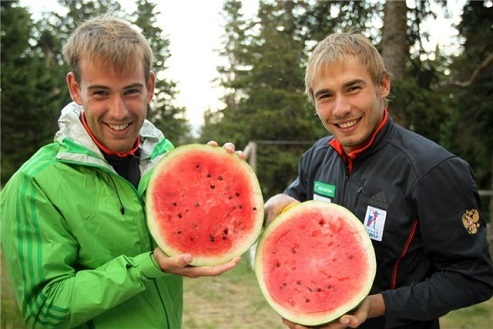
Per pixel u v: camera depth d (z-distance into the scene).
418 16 8.35
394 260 2.01
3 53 20.14
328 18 9.38
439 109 8.73
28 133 21.34
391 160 2.01
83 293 1.70
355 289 1.86
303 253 1.98
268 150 19.84
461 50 11.98
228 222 2.02
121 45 1.76
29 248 1.73
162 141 2.25
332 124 2.04
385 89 2.12
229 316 5.90
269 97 20.83
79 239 1.79
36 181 1.76
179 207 1.99
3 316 4.06
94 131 1.86
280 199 2.25
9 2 21.03
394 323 1.90
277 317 5.87
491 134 11.80
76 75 1.85
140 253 1.92
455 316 5.80
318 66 2.01
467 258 1.89
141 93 1.87
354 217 1.97
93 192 1.83
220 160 2.09
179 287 2.11
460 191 1.88
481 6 9.44
